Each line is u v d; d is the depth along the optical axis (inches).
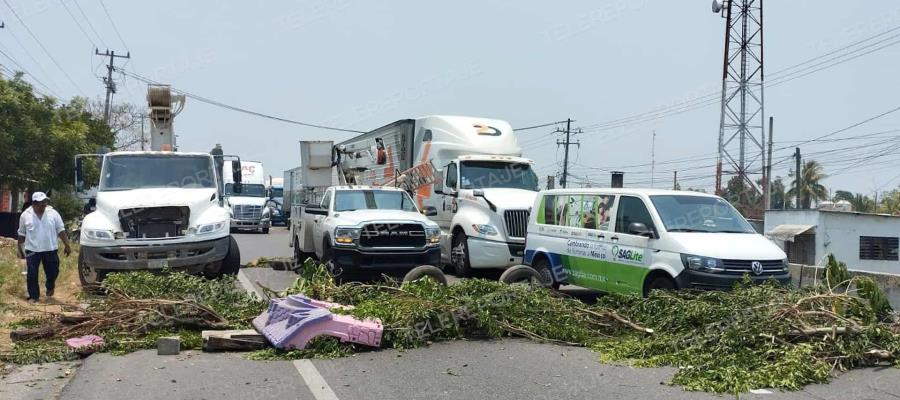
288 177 1675.7
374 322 314.5
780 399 239.8
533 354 306.7
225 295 376.8
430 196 706.8
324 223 556.7
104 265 483.2
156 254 493.4
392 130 767.1
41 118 971.9
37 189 989.8
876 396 243.0
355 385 254.2
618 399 239.1
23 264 606.5
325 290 388.8
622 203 436.5
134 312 332.2
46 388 253.1
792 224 1151.6
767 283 347.6
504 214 602.9
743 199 1386.6
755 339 287.6
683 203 418.6
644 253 405.7
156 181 546.6
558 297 386.9
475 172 663.1
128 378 261.3
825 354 281.1
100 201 510.3
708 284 370.0
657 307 346.6
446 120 699.4
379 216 522.0
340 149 944.3
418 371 275.0
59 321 333.4
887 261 1112.2
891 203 2073.1
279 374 268.2
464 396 241.3
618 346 312.2
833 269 383.9
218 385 252.7
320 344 301.1
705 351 291.7
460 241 641.0
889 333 300.0
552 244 492.4
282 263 682.2
